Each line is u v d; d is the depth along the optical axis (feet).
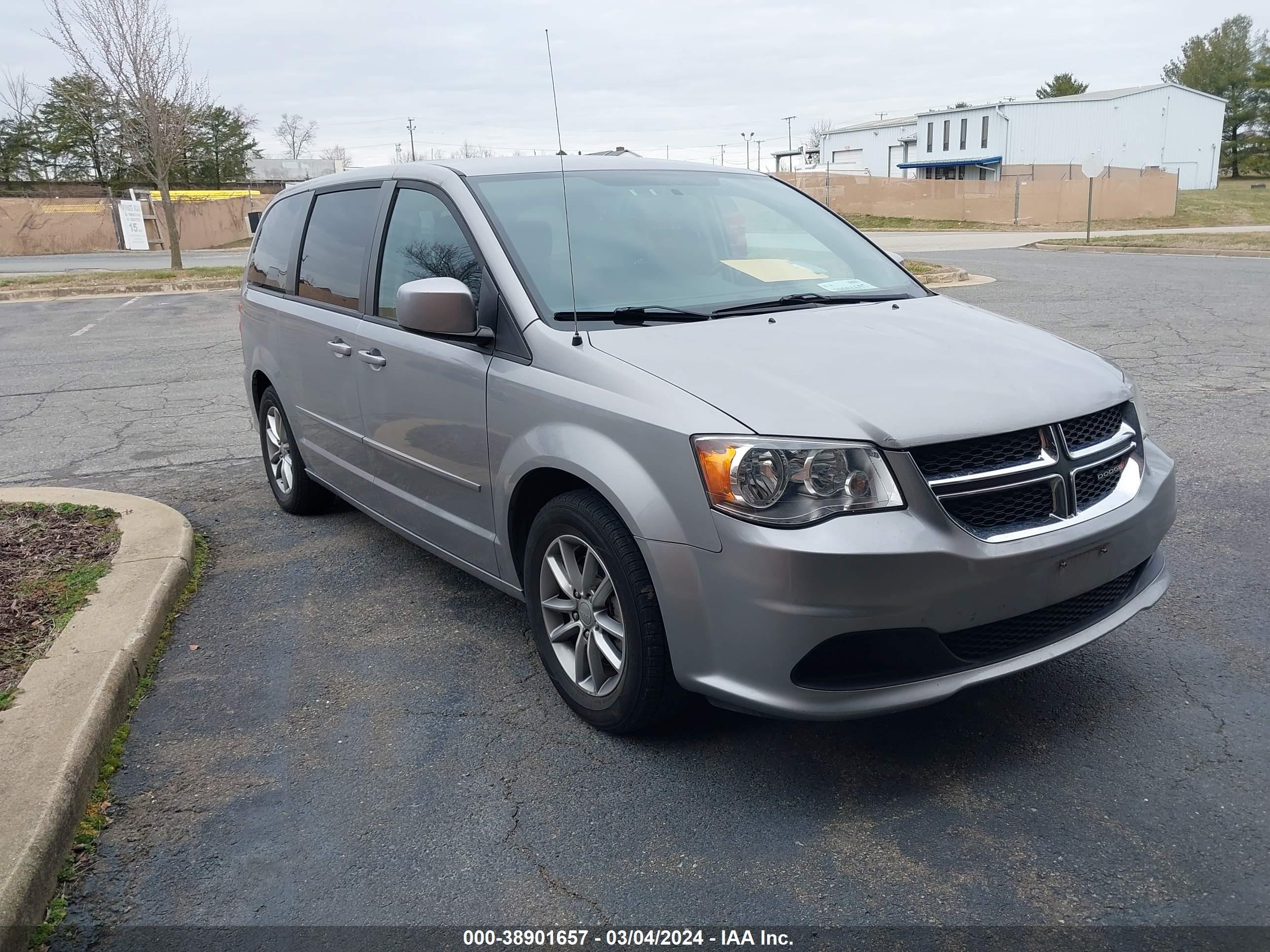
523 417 10.81
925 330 11.26
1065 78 311.06
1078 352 11.19
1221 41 289.74
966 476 8.90
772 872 8.46
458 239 12.46
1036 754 9.98
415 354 12.73
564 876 8.54
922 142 221.66
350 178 15.85
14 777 9.41
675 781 9.84
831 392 9.27
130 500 18.33
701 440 8.90
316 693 11.94
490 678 12.17
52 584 14.51
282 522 18.51
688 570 9.05
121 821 9.55
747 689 8.99
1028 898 8.00
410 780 10.06
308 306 16.22
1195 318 38.99
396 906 8.28
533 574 11.18
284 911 8.27
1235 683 11.16
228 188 215.51
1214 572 14.14
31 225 132.05
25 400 31.60
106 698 11.01
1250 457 19.52
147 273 79.92
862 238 14.71
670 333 10.80
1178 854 8.42
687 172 14.55
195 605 14.69
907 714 10.84
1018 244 98.32
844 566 8.43
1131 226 130.52
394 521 14.51
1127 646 12.14
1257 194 186.09
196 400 30.71
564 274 11.68
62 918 8.27
